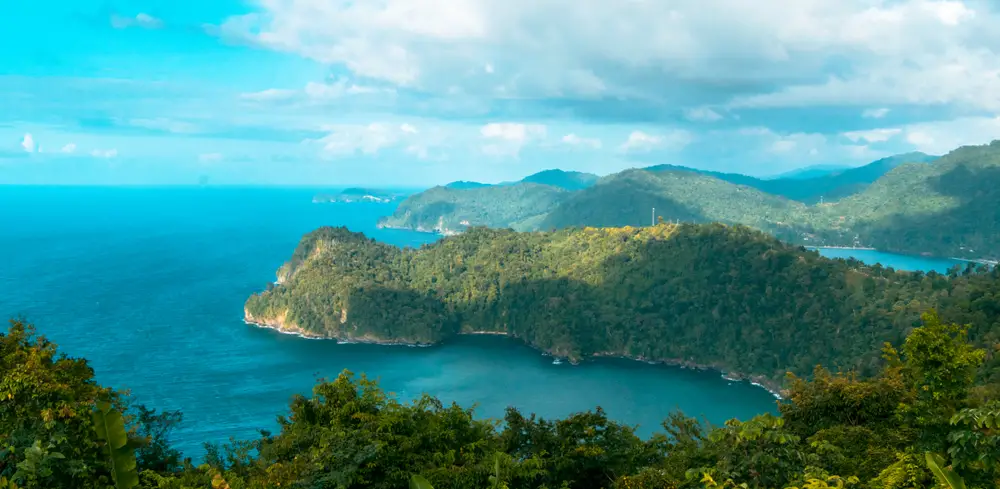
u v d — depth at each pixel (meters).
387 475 17.38
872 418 23.72
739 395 138.25
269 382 131.50
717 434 18.05
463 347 175.50
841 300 162.25
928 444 16.69
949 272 165.25
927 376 18.00
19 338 22.09
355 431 18.19
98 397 20.14
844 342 147.25
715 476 16.12
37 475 15.93
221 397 120.69
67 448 17.17
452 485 17.42
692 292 178.50
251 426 105.25
